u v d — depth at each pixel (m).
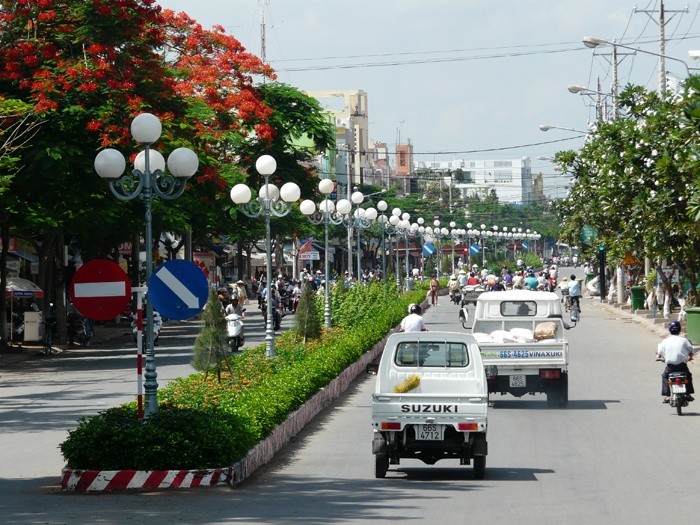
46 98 43.28
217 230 81.31
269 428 22.72
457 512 16.70
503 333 32.88
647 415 29.42
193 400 24.42
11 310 58.88
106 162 20.34
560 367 30.89
